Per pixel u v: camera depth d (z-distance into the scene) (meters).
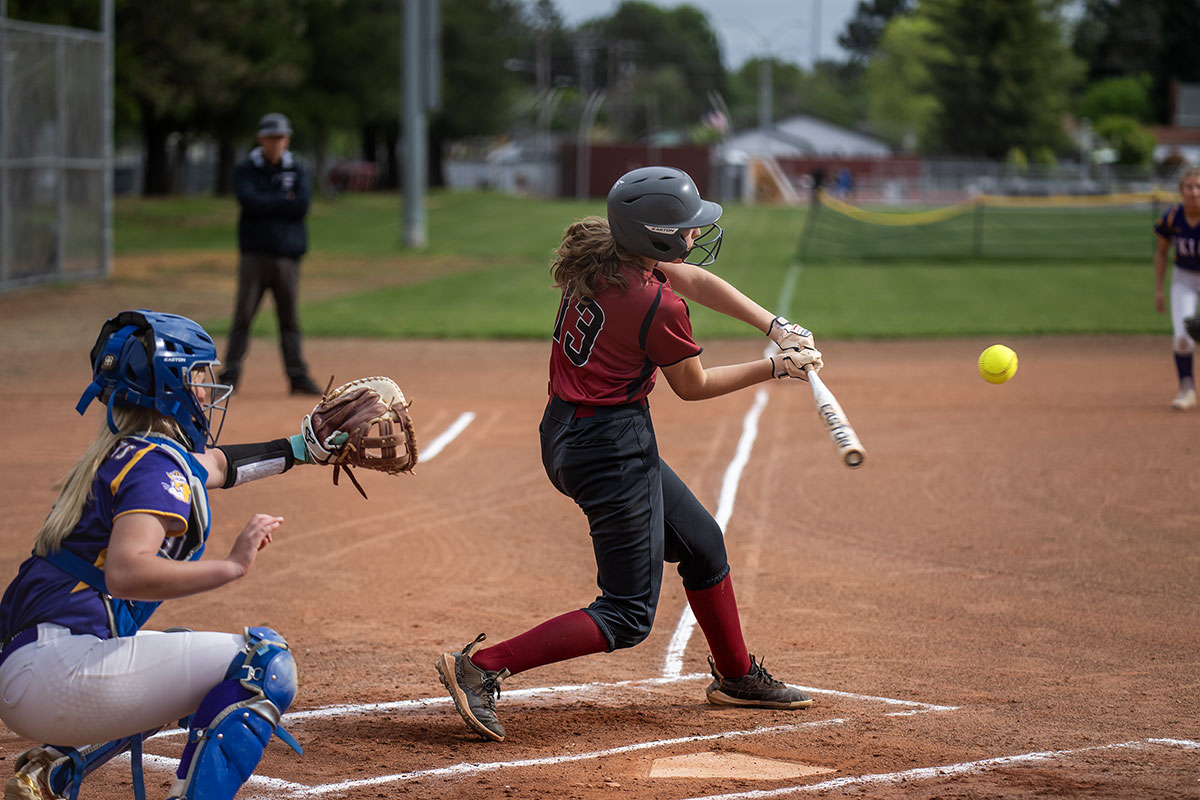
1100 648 12.03
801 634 12.55
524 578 14.60
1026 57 177.25
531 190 186.00
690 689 11.02
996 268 59.06
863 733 9.66
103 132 51.44
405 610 13.41
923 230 87.19
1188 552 15.38
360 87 116.94
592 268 8.92
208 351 7.13
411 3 69.56
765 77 166.12
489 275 56.22
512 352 33.91
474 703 9.30
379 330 37.16
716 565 9.98
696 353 9.01
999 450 21.44
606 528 9.24
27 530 16.44
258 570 14.88
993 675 11.26
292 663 7.25
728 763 8.92
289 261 25.86
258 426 22.70
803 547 15.80
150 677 6.93
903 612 13.24
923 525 16.80
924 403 26.17
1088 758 9.01
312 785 8.53
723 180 156.38
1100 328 37.38
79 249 50.12
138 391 6.88
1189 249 24.34
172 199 105.81
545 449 9.46
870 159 169.38
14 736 9.91
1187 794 8.17
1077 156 186.38
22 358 32.06
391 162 164.50
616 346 8.97
